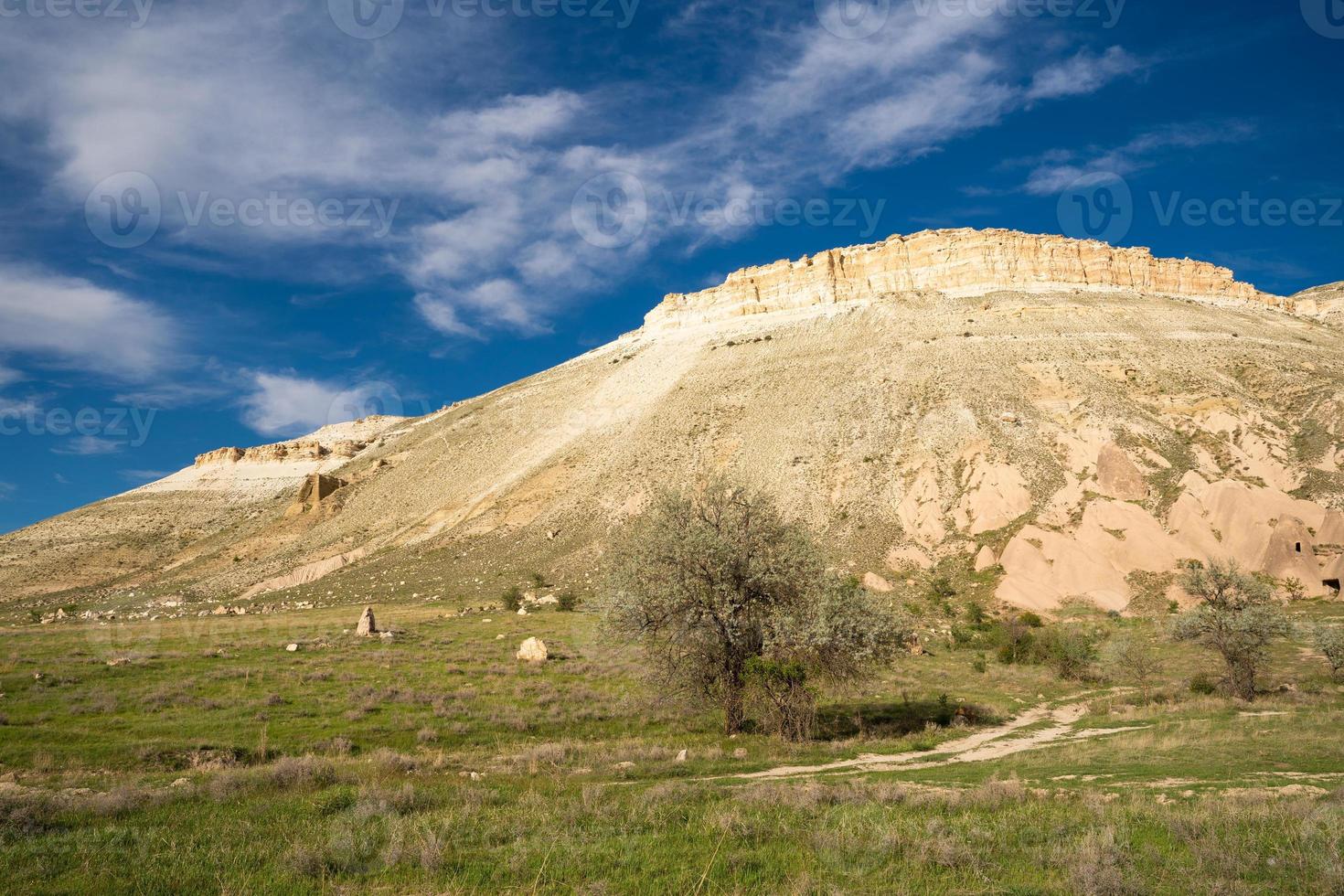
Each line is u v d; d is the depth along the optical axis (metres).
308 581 95.12
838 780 15.84
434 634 43.72
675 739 22.91
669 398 131.62
